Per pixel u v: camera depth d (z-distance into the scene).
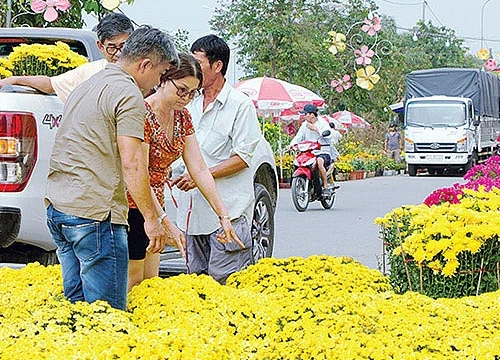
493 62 28.53
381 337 4.76
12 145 7.23
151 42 5.23
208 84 7.05
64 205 5.11
